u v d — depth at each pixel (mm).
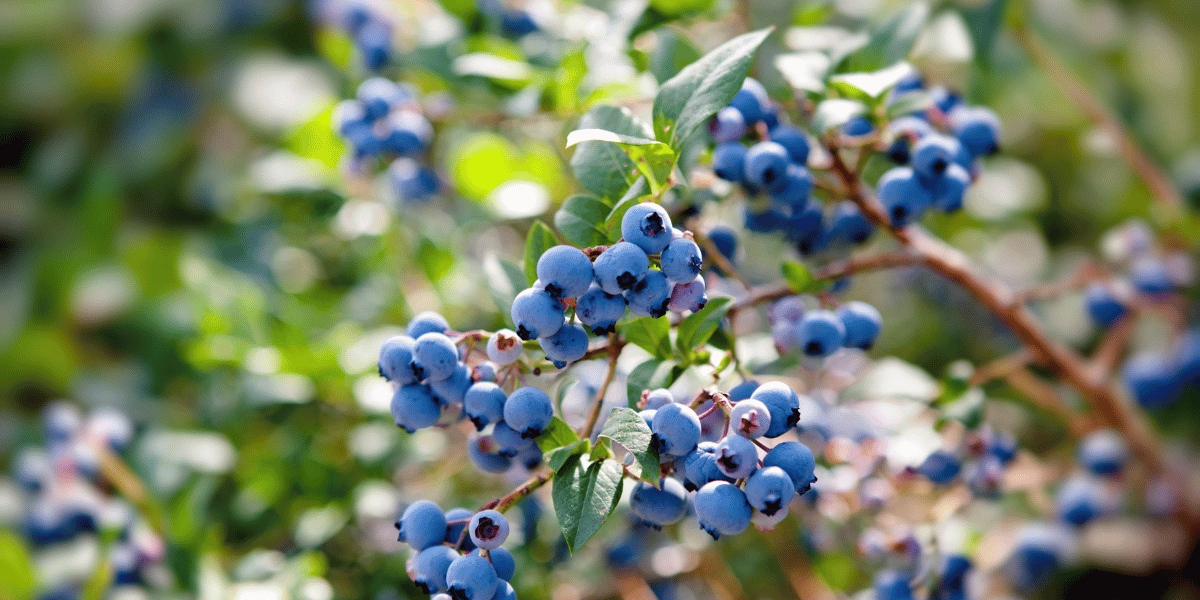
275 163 1349
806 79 1136
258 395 1279
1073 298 1799
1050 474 1384
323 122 1332
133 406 1677
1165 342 1843
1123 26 2160
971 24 1344
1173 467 1569
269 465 1267
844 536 1246
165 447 1284
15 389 1977
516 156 1283
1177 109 2098
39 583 1285
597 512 1034
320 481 1265
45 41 2471
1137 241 1505
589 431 1070
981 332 1746
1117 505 1611
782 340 1145
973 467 1229
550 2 1264
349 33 1329
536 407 1050
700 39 1274
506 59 1233
